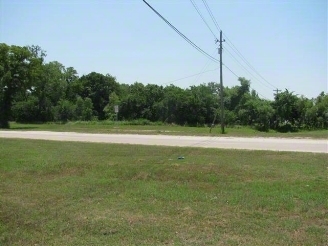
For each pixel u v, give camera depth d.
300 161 11.85
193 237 5.14
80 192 7.87
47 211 6.47
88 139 21.86
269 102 52.62
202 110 57.38
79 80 80.56
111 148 16.12
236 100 62.16
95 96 78.88
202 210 6.37
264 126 51.19
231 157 12.92
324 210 6.30
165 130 33.12
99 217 6.09
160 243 4.97
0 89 44.06
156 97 64.94
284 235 5.14
